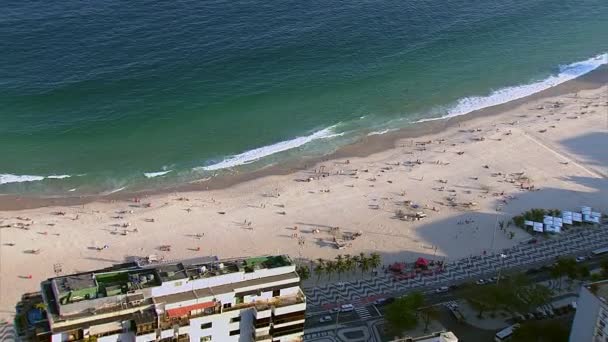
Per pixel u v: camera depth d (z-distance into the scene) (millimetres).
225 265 152875
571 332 187500
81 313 137750
